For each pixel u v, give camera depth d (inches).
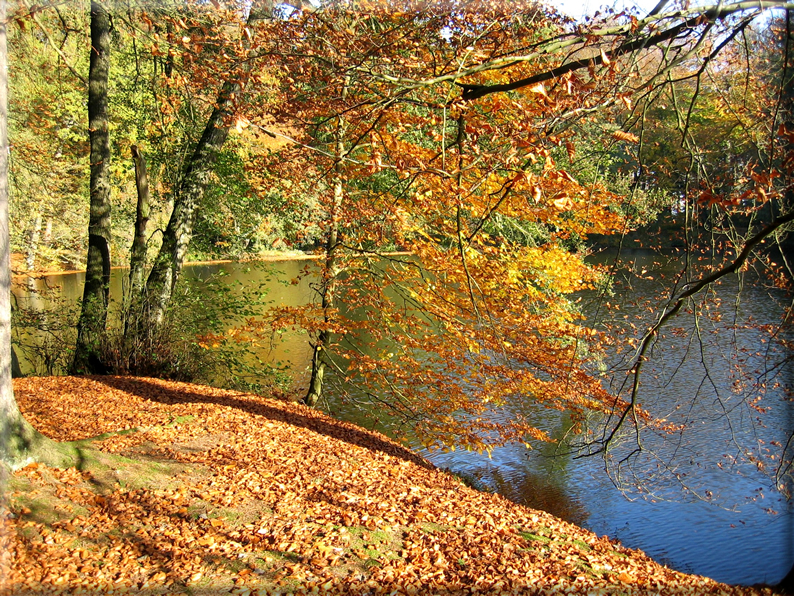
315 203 427.8
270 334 467.8
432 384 411.2
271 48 304.7
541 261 371.2
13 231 576.7
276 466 300.5
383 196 384.8
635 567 256.5
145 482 256.4
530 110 224.4
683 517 348.8
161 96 506.0
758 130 253.3
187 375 487.2
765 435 421.7
